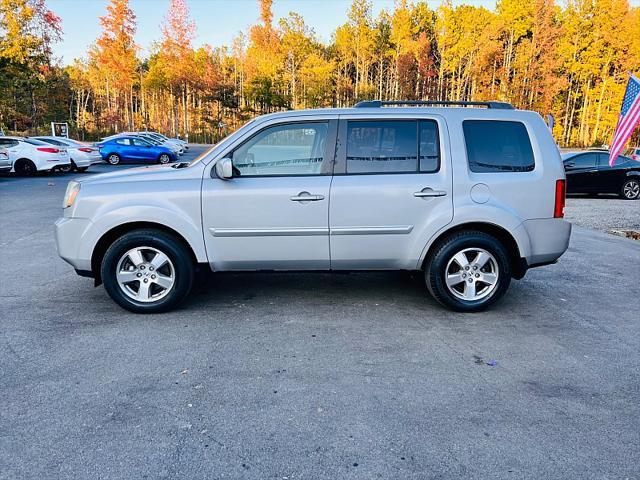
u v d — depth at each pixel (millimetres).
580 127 59656
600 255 7441
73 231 4465
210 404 3018
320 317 4562
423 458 2506
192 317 4539
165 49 62875
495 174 4543
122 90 65438
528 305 4996
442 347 3910
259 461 2477
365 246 4535
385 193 4438
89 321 4422
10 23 40625
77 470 2400
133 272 4562
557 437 2699
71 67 82750
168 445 2604
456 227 4609
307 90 66562
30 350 3785
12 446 2586
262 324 4375
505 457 2520
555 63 49188
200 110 75688
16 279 5758
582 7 52844
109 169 23094
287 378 3361
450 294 4645
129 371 3451
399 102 4695
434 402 3061
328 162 4477
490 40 52906
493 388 3250
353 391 3191
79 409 2951
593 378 3412
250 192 4414
